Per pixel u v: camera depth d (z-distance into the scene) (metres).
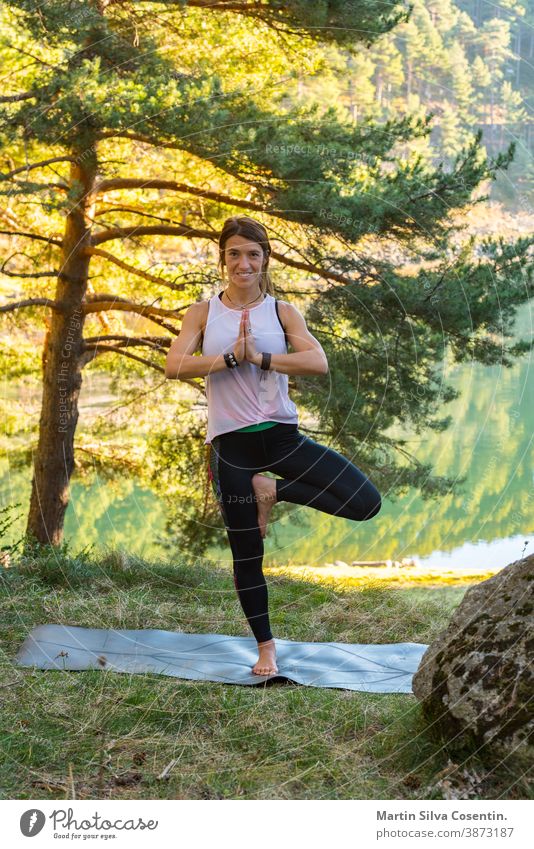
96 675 2.97
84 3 6.75
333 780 2.29
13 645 3.35
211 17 7.49
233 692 2.88
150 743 2.48
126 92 6.61
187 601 4.22
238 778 2.29
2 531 5.26
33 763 2.34
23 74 8.20
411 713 2.59
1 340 11.25
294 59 8.04
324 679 3.06
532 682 2.24
